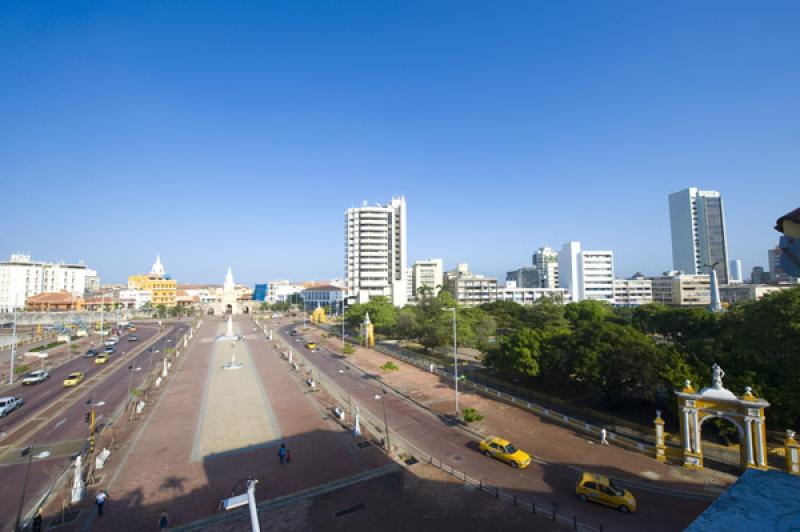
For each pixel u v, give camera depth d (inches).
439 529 893.8
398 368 2632.9
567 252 6958.7
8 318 5442.9
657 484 1091.3
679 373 1453.0
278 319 6963.6
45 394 2078.0
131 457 1283.2
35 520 871.1
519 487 1081.4
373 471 1179.3
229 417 1672.0
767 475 430.0
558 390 2010.3
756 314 1541.6
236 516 956.0
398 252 6875.0
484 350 2625.5
